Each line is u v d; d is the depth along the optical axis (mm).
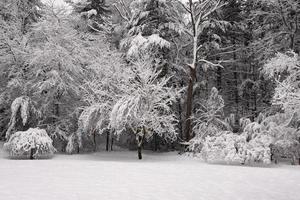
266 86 24109
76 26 23625
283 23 20141
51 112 19844
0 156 16875
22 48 19234
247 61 26969
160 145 24141
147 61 17547
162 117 16812
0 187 7652
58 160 14680
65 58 18922
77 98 20125
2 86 20625
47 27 19109
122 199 6867
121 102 15914
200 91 24734
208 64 22078
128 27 22438
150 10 21328
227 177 10016
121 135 23484
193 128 20953
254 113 24094
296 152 15609
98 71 18641
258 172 11258
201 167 12656
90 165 12398
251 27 24500
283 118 16734
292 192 7898
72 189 7676
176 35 22391
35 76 19156
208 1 20875
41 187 7789
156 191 7746
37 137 15961
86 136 19516
